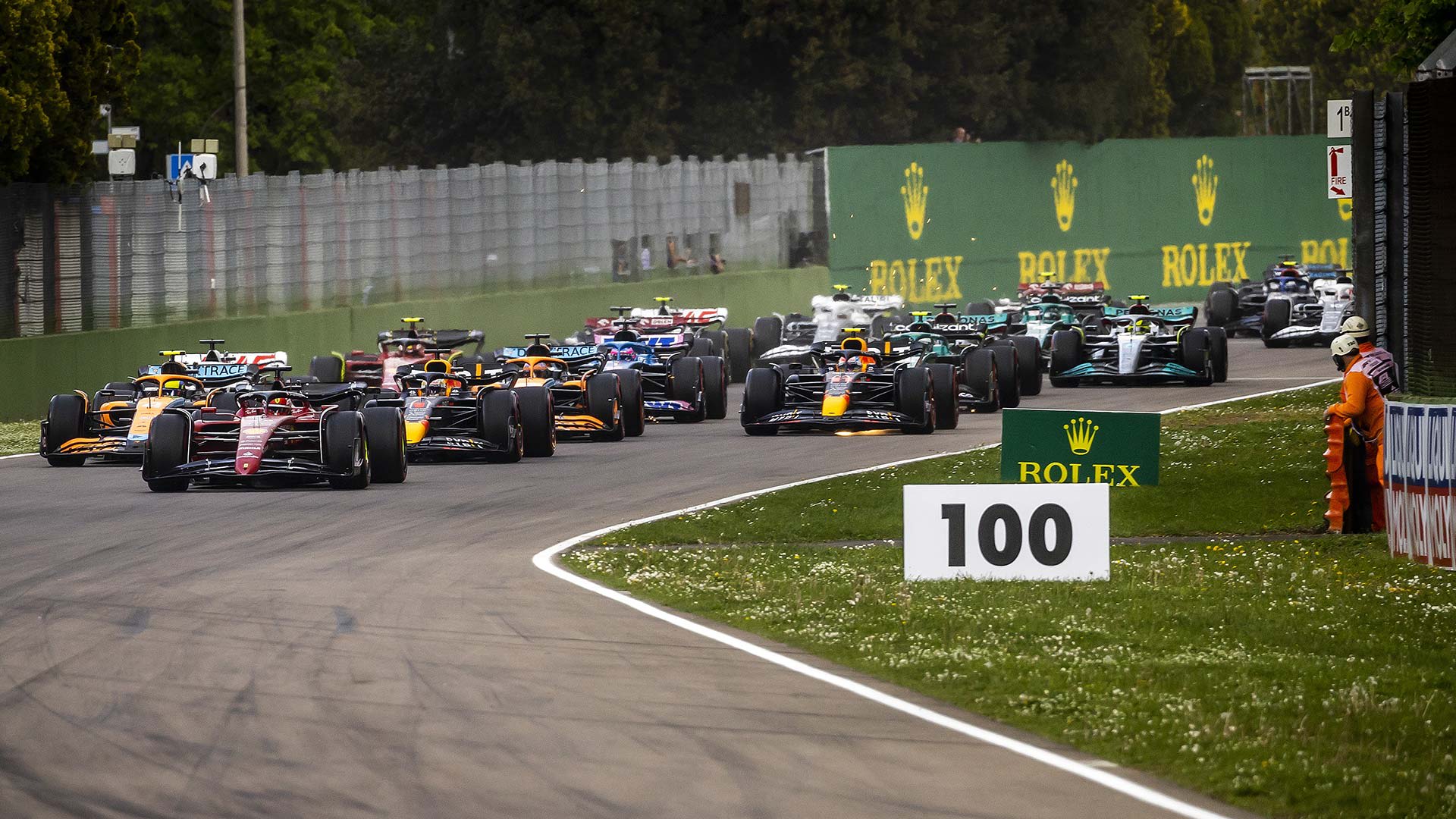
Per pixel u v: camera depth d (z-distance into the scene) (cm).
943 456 7350
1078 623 4075
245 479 6850
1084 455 5628
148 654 3616
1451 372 8031
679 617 4100
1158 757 2877
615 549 5250
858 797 2627
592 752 2859
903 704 3231
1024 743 2962
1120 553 5191
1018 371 9844
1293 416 8544
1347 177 8369
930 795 2641
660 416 9950
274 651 3638
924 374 8406
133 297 10769
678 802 2588
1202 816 2562
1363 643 3862
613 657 3609
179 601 4256
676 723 3059
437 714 3097
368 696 3234
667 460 7694
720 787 2667
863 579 4666
